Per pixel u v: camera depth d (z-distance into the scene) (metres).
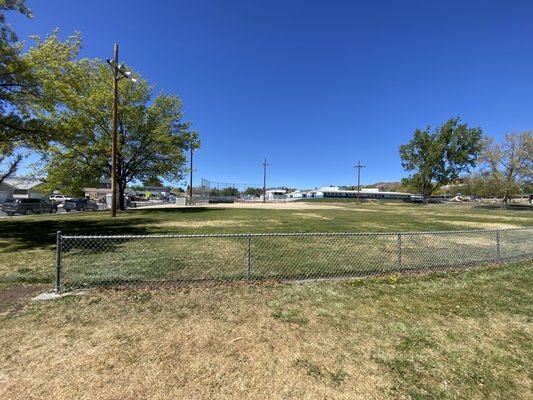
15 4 11.40
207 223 15.87
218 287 5.45
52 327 3.90
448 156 52.78
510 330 4.10
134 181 31.66
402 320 4.31
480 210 37.69
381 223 17.25
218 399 2.66
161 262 7.01
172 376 2.96
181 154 30.31
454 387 2.91
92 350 3.39
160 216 20.39
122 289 5.26
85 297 4.89
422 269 6.99
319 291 5.37
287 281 5.90
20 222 16.31
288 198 97.69
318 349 3.50
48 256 7.64
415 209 38.78
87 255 7.69
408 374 3.09
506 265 7.57
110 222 16.25
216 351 3.41
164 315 4.29
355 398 2.71
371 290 5.52
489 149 46.56
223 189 73.88
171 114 29.97
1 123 12.12
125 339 3.63
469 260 7.79
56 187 27.56
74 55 14.59
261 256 7.81
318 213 25.86
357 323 4.18
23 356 3.26
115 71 18.59
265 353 3.39
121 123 27.12
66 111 22.64
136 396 2.69
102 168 28.12
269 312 4.46
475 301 5.11
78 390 2.75
